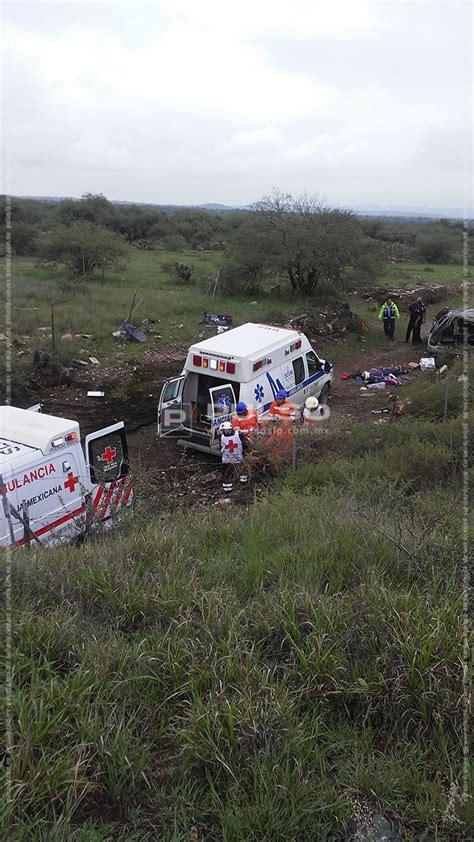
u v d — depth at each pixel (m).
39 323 19.36
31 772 2.67
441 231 58.28
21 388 14.66
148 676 3.35
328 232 26.56
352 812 2.76
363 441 10.29
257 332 12.18
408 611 3.80
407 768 3.00
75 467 7.33
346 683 3.39
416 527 5.61
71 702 3.11
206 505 9.02
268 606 4.09
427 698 3.23
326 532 5.51
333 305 25.48
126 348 18.80
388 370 17.41
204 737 2.95
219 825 2.68
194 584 4.43
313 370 13.20
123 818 2.70
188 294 27.20
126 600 4.20
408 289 31.66
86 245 29.47
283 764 2.90
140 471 9.34
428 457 8.57
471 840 2.67
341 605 4.01
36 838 2.46
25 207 51.22
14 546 5.82
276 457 10.05
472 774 2.91
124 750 2.84
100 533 6.88
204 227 62.75
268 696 3.22
